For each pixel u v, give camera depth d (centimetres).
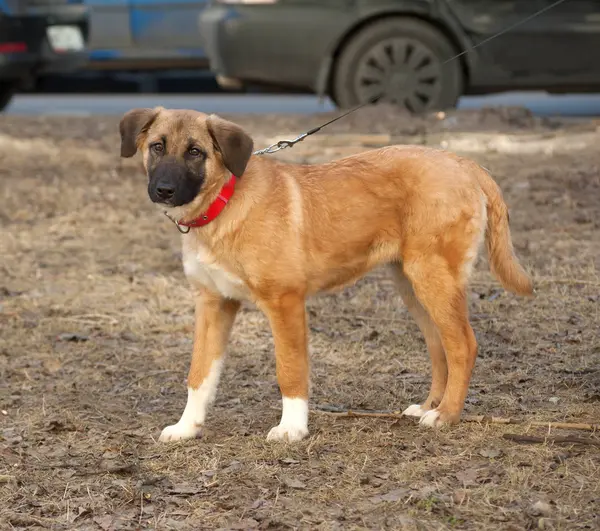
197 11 2197
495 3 1639
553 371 842
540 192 1399
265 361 899
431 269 721
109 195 1492
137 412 790
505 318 977
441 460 666
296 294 711
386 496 616
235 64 1666
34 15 1848
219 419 767
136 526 595
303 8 1638
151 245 1278
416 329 968
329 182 732
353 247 736
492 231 743
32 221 1390
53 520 605
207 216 698
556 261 1142
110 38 2214
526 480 625
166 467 679
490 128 1667
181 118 691
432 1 1634
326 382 841
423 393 817
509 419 727
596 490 611
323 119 1705
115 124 1889
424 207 720
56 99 2488
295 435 708
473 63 1658
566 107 2116
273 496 625
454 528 575
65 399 814
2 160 1645
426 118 1655
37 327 992
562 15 1633
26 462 688
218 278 714
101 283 1134
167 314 1032
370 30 1650
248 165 714
